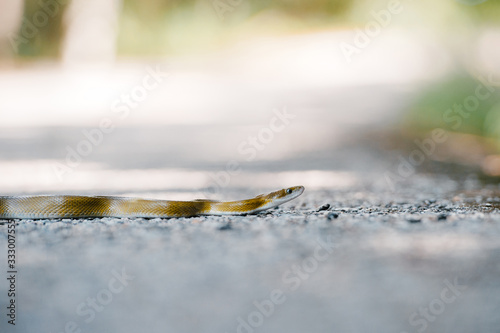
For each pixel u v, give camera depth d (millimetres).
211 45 77312
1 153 25234
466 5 41625
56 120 36562
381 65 59344
